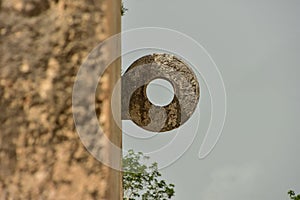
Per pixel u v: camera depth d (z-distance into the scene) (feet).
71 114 5.40
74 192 5.33
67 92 5.41
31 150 5.36
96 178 5.36
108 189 5.36
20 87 5.41
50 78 5.41
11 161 5.35
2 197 5.32
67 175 5.35
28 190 5.33
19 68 5.41
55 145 5.37
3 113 5.39
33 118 5.39
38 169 5.34
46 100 5.40
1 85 5.40
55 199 5.32
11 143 5.37
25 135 5.37
